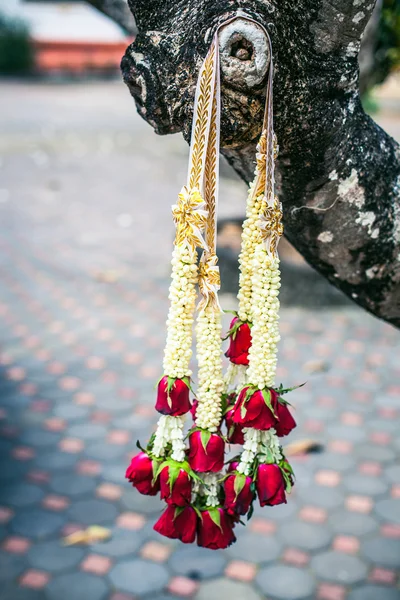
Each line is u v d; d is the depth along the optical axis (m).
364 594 3.09
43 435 4.25
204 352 1.32
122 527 3.50
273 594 3.09
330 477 3.89
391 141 1.61
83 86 22.03
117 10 2.98
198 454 1.34
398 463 4.02
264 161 1.26
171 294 1.29
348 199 1.57
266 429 1.30
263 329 1.30
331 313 5.95
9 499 3.69
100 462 4.01
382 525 3.53
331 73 1.40
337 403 4.62
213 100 1.22
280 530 3.49
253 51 1.21
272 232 1.28
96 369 5.06
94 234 7.97
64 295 6.34
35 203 9.20
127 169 11.34
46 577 3.18
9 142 13.02
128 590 3.11
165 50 1.31
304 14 1.33
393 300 1.78
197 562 3.28
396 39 4.03
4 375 4.95
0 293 6.36
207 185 1.26
